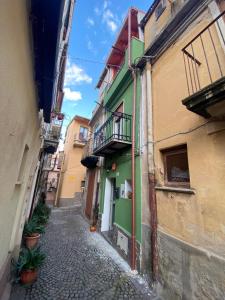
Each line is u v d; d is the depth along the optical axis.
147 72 4.39
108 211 6.80
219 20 2.66
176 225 2.90
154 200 3.51
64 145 18.12
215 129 2.41
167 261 2.99
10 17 1.25
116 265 4.16
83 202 10.70
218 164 2.31
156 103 4.02
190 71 3.07
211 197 2.34
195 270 2.43
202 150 2.59
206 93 2.02
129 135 5.07
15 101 1.80
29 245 4.83
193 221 2.58
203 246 2.37
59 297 2.96
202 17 3.08
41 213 8.10
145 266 3.59
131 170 4.80
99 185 7.75
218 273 2.11
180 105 3.21
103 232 6.47
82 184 15.34
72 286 3.28
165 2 4.41
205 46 2.88
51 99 3.44
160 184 3.49
